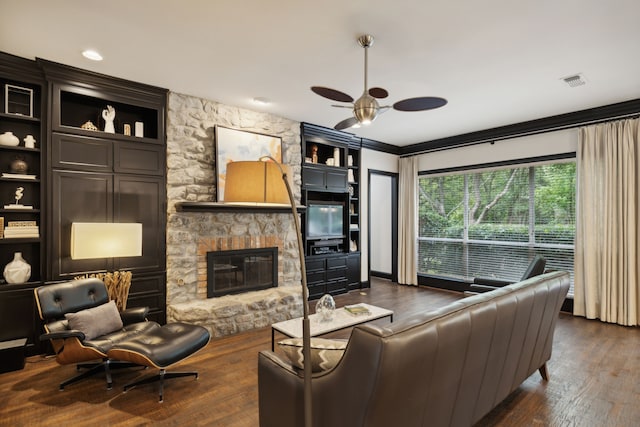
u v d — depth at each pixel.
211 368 2.88
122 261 3.49
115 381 2.64
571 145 4.55
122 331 2.75
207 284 3.98
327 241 5.41
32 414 2.18
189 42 2.74
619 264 4.03
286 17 2.38
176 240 3.78
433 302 5.10
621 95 3.84
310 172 5.17
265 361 1.79
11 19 2.41
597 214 4.24
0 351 2.74
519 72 3.26
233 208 3.97
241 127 4.34
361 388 1.25
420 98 2.48
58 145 3.20
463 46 2.77
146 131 3.93
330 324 2.89
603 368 2.87
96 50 2.88
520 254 5.08
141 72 3.32
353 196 6.06
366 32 2.57
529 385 2.57
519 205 5.12
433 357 1.36
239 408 2.26
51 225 3.15
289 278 4.77
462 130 5.42
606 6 2.22
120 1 2.20
